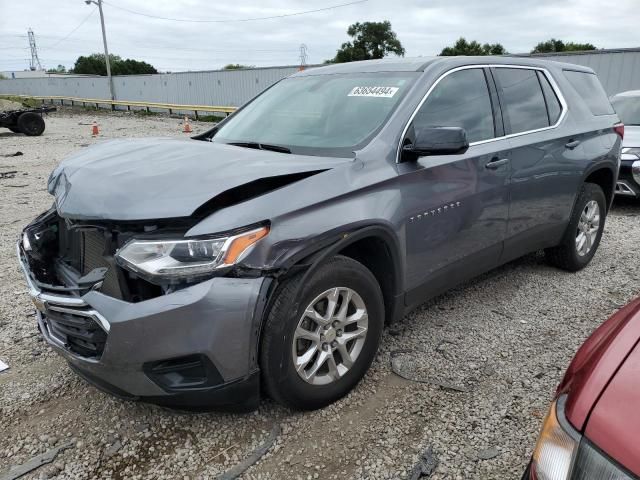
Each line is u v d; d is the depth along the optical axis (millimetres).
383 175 2855
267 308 2410
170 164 2725
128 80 39344
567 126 4312
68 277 2670
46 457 2494
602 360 1500
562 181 4211
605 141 4691
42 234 2957
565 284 4516
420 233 3061
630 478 1225
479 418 2730
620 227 6414
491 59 3879
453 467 2398
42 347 3537
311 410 2768
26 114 19719
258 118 3725
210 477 2361
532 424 2678
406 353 3361
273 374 2473
